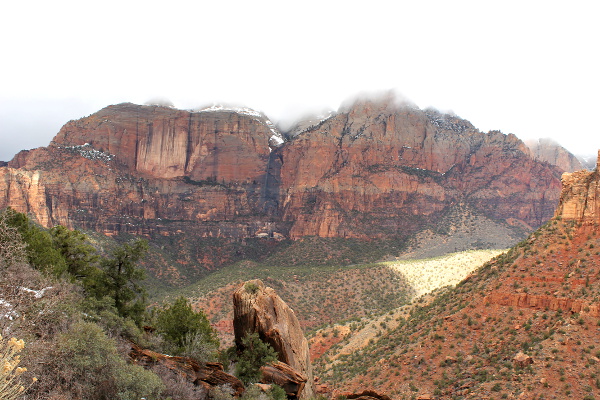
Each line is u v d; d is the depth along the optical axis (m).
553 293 57.44
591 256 59.03
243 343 49.31
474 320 62.34
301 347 55.22
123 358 33.62
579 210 64.81
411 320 78.94
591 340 49.47
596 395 44.09
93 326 29.05
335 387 67.75
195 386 36.47
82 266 58.56
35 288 33.69
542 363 49.34
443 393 53.44
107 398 26.98
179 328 56.28
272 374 46.94
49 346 25.84
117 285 59.44
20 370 15.07
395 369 62.56
